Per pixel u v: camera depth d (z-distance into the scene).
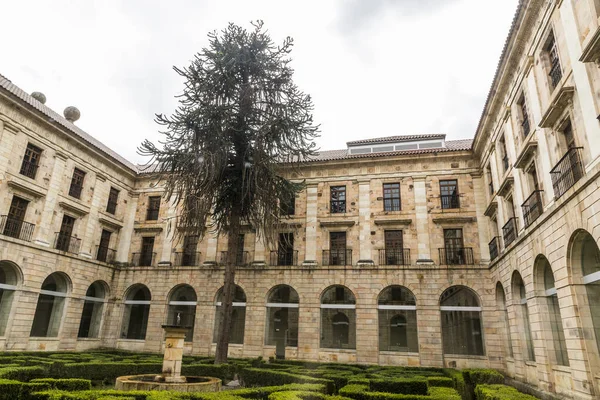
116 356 19.92
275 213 18.23
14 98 20.27
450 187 24.73
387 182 25.45
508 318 19.53
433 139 28.06
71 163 24.28
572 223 11.68
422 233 23.81
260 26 19.25
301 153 19.17
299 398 8.52
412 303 30.69
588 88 10.72
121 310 26.83
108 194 27.30
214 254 26.47
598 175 10.10
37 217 21.72
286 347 23.58
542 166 14.11
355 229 24.89
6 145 20.11
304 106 18.72
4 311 20.11
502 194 19.41
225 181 18.70
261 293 24.75
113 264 27.38
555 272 13.04
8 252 19.84
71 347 23.47
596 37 9.58
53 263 22.48
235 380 15.08
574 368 11.85
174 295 27.33
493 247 21.47
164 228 27.92
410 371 18.81
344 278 23.86
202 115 17.20
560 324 14.50
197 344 24.75
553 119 12.89
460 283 22.52
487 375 12.97
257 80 18.66
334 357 22.72
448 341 30.25
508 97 17.91
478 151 24.03
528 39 15.07
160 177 18.97
